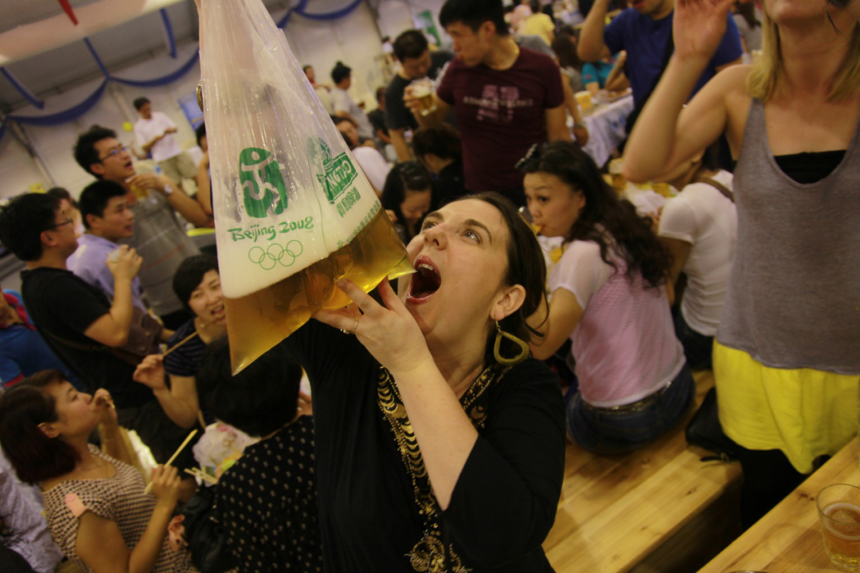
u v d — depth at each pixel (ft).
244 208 2.03
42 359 9.78
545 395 2.88
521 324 3.30
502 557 2.33
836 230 3.77
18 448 5.39
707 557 5.91
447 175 10.53
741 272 4.53
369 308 2.21
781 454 4.87
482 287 2.84
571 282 5.75
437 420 2.32
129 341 8.30
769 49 3.61
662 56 9.82
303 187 2.06
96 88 25.21
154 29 24.56
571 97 12.67
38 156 24.86
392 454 2.86
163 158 19.90
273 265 2.02
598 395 6.26
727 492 5.83
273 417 4.32
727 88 4.12
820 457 5.15
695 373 7.52
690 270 6.86
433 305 2.82
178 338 7.95
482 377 2.97
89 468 5.82
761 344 4.50
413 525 2.81
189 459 8.18
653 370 6.11
